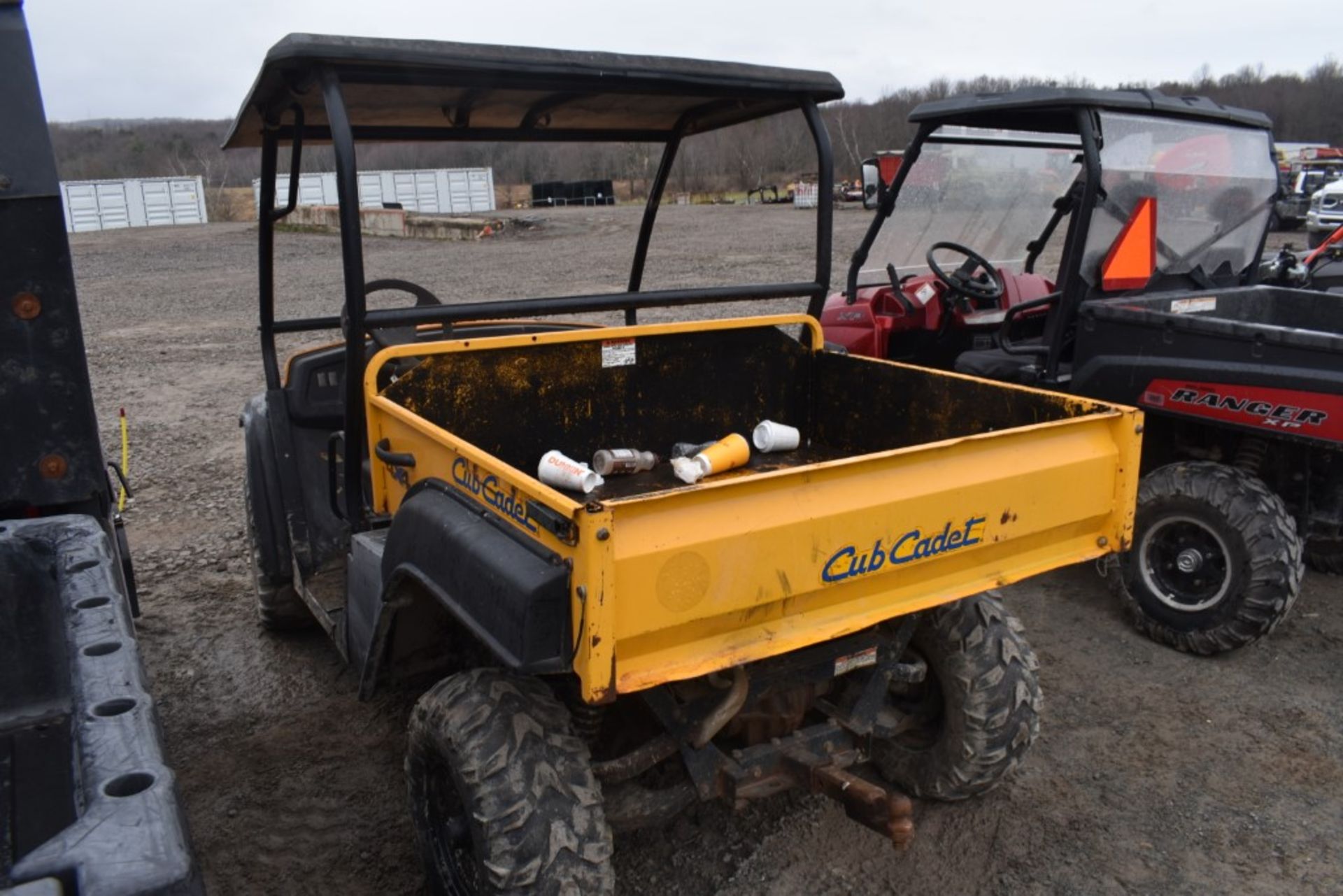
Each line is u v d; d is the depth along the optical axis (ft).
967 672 9.30
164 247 97.50
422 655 8.90
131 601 11.84
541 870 6.98
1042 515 8.36
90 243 109.50
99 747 4.20
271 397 12.50
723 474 10.25
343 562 12.45
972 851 9.71
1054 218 19.16
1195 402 13.24
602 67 9.20
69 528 6.99
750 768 8.40
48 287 9.18
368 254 78.95
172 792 3.95
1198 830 10.03
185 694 12.85
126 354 38.47
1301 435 12.37
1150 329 13.57
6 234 8.95
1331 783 10.77
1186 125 15.37
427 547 7.48
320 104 10.25
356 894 9.25
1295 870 9.45
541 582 6.21
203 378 33.76
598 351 10.68
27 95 8.90
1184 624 13.55
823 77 10.43
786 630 7.27
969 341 18.39
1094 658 13.58
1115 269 14.99
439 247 83.76
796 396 12.00
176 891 3.53
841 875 9.39
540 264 64.28
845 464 7.18
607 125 12.19
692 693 8.12
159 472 22.62
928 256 17.44
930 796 9.90
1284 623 14.58
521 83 9.33
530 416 10.43
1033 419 9.57
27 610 6.90
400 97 10.17
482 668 7.84
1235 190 16.53
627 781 8.76
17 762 6.63
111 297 57.82
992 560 8.36
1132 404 13.88
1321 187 67.15
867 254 18.75
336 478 10.69
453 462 7.83
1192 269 16.57
